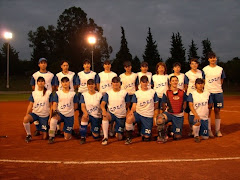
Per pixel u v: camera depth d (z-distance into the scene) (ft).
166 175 12.47
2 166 14.14
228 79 176.86
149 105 20.65
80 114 24.21
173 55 177.27
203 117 20.77
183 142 20.10
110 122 21.36
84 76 24.75
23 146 19.12
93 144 19.77
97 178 12.18
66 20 191.11
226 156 15.81
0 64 213.87
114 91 21.25
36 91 21.76
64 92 21.53
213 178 12.03
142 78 20.86
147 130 20.61
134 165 14.08
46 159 15.46
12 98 82.28
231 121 30.83
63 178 12.24
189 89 23.70
